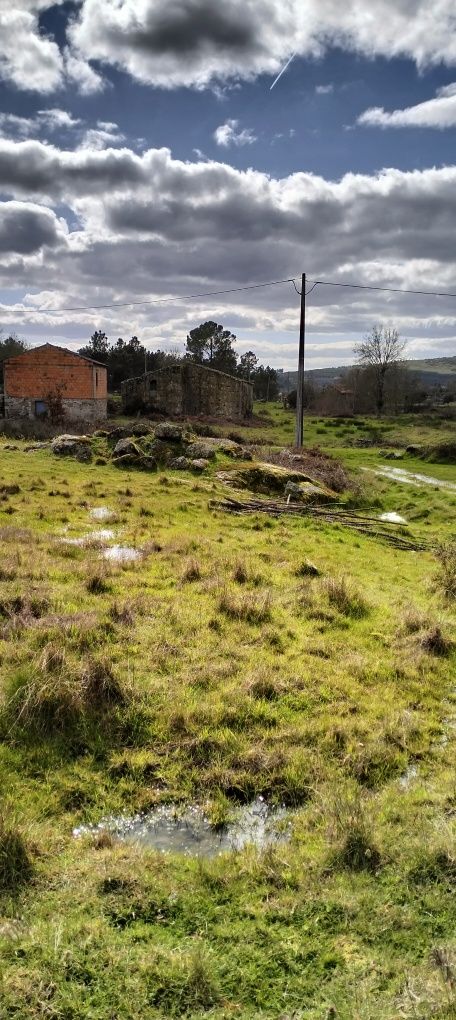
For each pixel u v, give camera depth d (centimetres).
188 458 2816
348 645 988
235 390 7375
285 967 404
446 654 986
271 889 483
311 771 653
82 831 550
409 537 2008
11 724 657
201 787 623
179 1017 364
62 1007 361
